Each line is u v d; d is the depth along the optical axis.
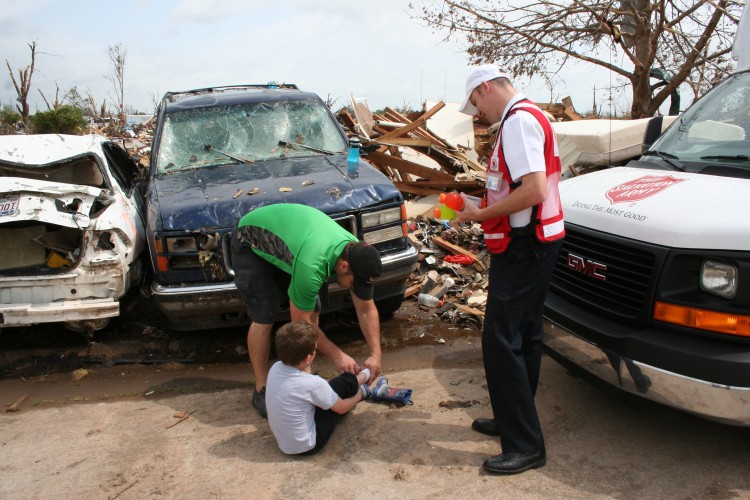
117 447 3.41
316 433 3.25
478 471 3.08
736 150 3.47
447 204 2.94
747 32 4.54
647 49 10.21
